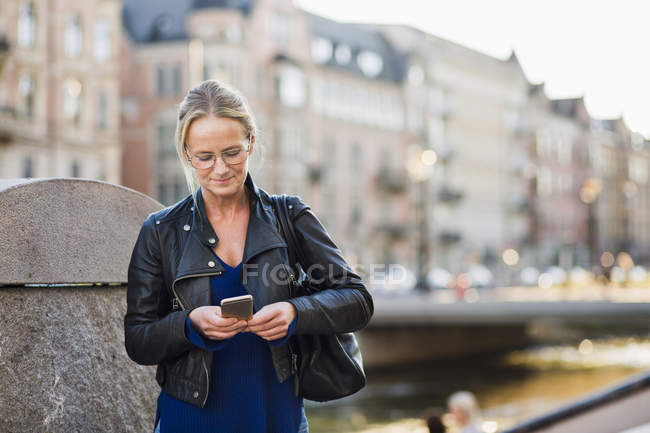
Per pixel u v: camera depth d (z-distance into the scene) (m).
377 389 36.34
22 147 46.06
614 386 8.37
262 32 66.00
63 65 48.91
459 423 13.91
